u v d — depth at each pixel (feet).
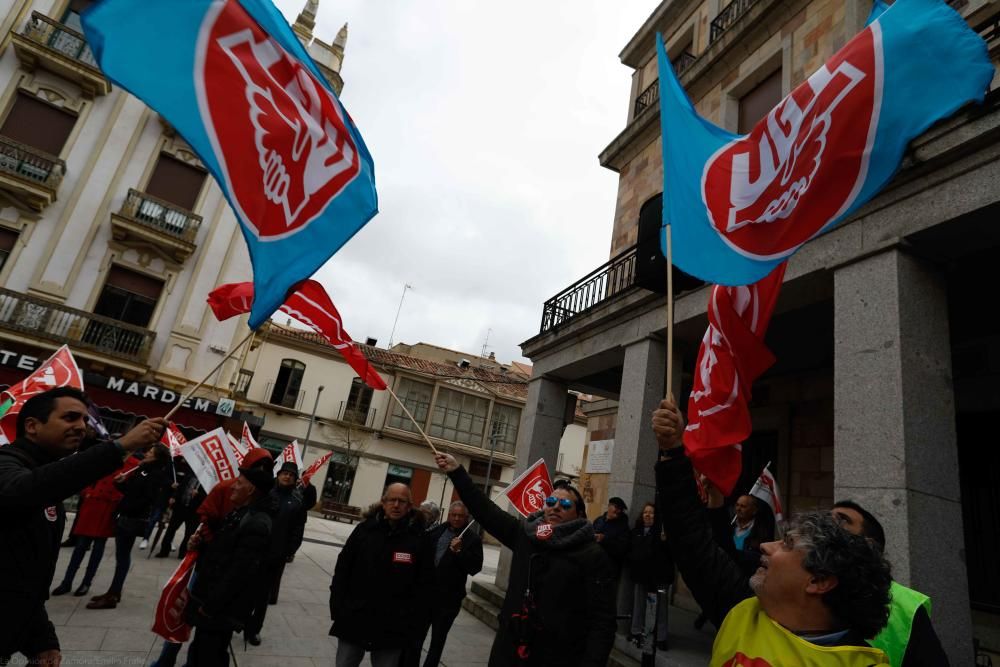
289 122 10.21
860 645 4.91
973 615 20.94
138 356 55.21
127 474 21.47
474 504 11.57
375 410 105.29
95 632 17.58
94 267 54.85
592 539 10.39
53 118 55.47
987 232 14.65
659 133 38.19
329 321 15.83
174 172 59.88
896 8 10.40
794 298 19.95
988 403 22.34
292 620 22.27
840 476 14.87
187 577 12.96
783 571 5.13
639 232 22.74
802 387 29.60
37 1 55.72
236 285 20.57
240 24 9.67
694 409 11.27
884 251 15.72
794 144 10.80
